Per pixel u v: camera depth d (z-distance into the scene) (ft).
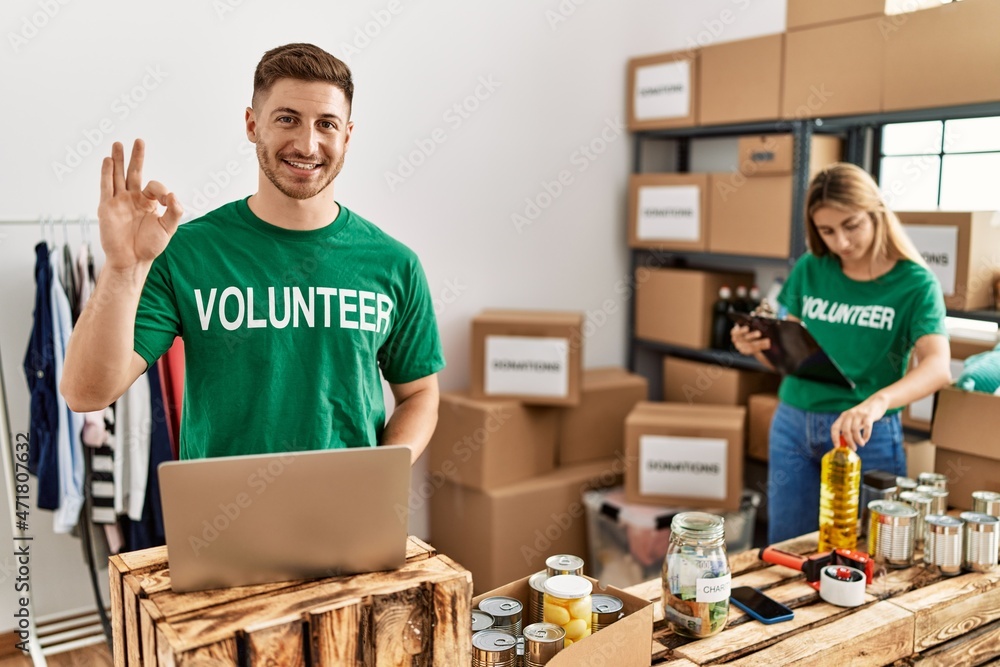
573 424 11.55
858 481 6.25
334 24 10.09
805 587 5.65
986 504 6.32
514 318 10.88
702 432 10.36
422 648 3.74
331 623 3.47
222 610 3.47
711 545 4.94
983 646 5.74
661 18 12.75
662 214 12.05
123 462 8.36
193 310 4.84
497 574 10.48
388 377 5.75
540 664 4.20
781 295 8.45
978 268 8.70
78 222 8.91
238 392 4.91
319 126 4.71
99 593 8.78
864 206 7.17
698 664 4.64
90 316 4.05
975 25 8.25
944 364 6.91
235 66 9.57
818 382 7.87
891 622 5.18
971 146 9.71
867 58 9.27
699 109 11.43
